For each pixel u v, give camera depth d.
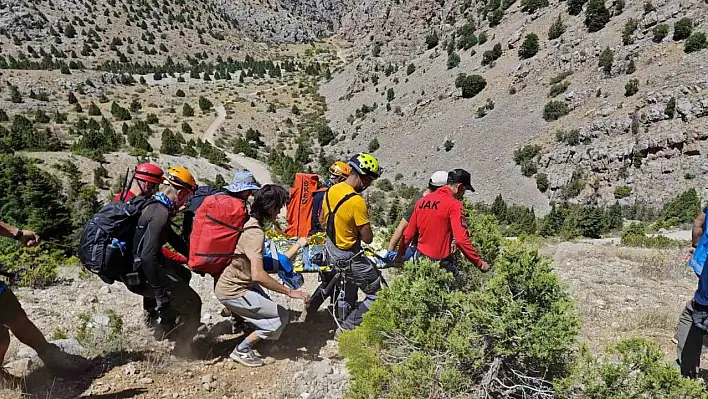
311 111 99.00
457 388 3.17
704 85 44.81
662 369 2.96
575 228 28.47
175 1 173.38
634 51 56.12
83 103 93.12
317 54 161.00
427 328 3.57
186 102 100.56
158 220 4.20
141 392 3.80
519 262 3.35
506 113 63.19
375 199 53.12
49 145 56.34
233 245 4.29
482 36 84.62
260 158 75.38
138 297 6.78
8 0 135.75
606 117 50.28
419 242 4.80
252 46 167.25
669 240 15.36
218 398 3.88
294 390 4.01
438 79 81.12
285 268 4.98
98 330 4.84
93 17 150.00
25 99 87.94
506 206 45.50
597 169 46.47
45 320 5.37
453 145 62.84
